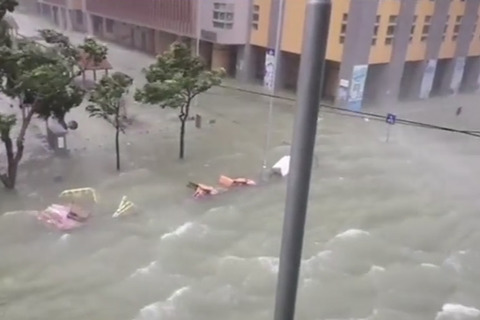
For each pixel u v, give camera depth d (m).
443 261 18.64
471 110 40.38
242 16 42.25
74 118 31.23
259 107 37.12
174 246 18.45
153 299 15.68
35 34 53.53
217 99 38.56
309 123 3.33
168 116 33.38
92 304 15.29
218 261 17.75
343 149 29.55
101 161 25.34
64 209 19.97
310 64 3.21
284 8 39.03
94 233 19.02
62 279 16.36
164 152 27.09
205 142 29.16
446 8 40.38
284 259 3.70
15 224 19.19
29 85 19.52
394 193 24.00
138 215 20.39
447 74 44.00
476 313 15.84
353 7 35.66
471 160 29.20
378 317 15.38
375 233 20.25
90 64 34.09
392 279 17.36
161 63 24.66
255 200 22.23
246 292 16.19
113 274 16.80
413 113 38.50
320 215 21.39
